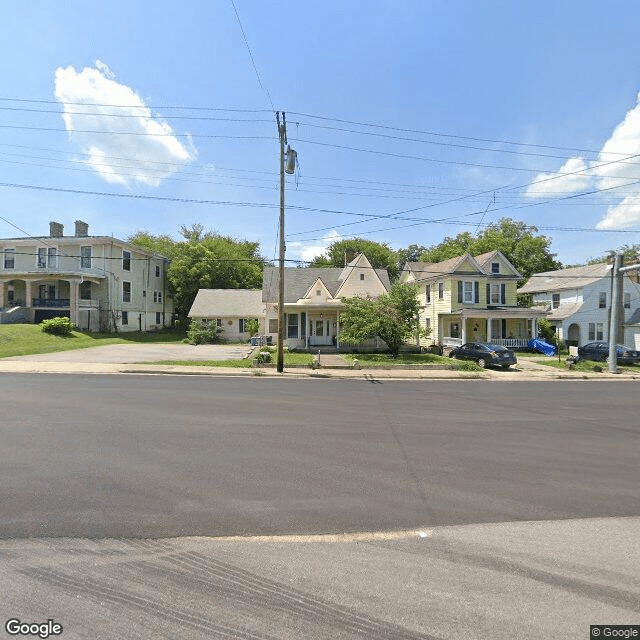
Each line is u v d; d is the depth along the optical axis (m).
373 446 7.58
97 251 38.47
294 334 32.66
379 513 4.80
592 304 36.16
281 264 20.56
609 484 5.87
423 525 4.53
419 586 3.40
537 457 7.11
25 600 3.12
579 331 35.94
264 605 3.11
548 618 3.01
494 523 4.61
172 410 10.35
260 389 14.73
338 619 2.96
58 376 17.17
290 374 20.02
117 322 40.00
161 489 5.37
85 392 12.91
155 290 47.44
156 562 3.69
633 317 36.31
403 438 8.21
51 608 3.04
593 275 36.69
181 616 2.97
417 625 2.91
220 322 40.25
